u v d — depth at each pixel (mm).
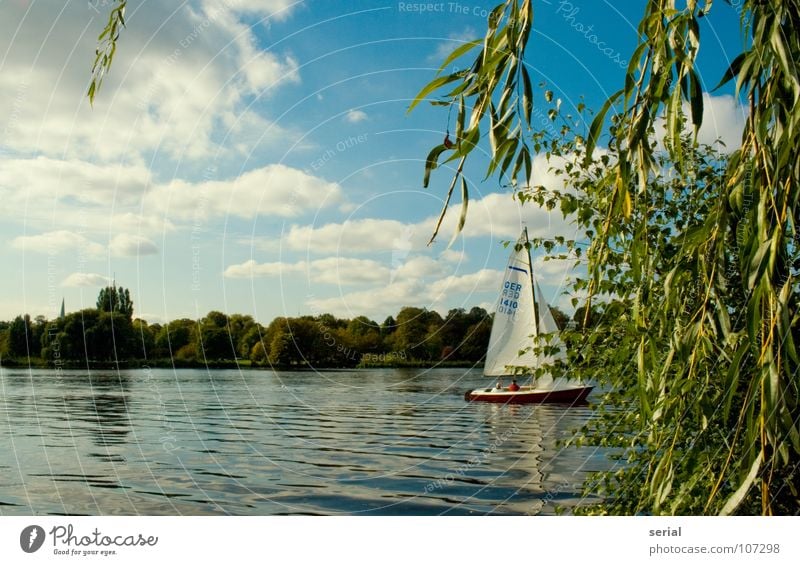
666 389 3906
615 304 5184
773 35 2820
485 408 24391
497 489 10906
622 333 5387
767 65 2902
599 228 5227
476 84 3154
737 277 4125
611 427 5559
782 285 2996
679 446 4492
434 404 27656
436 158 3066
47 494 11445
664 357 4082
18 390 31656
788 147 2799
